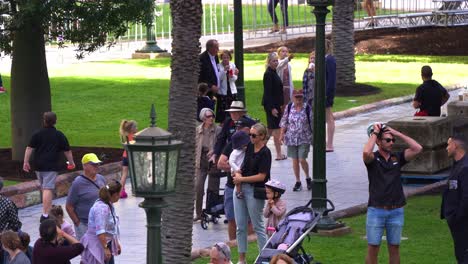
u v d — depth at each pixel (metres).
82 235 24.69
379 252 25.00
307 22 71.62
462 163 21.66
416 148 21.98
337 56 50.00
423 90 33.94
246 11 77.12
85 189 24.72
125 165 31.92
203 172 28.73
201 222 28.31
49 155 29.50
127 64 59.50
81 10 33.72
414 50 62.75
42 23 33.88
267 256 21.41
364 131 41.78
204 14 76.44
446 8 70.88
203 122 28.70
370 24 67.88
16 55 35.81
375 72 55.53
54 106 46.75
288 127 31.84
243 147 24.52
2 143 39.53
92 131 41.28
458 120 33.41
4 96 49.72
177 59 22.77
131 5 34.00
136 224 28.86
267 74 35.97
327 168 35.50
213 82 35.97
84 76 55.06
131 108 46.06
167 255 22.92
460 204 21.52
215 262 20.42
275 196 23.81
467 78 53.41
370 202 22.14
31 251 22.53
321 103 25.80
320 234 26.27
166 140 17.08
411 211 28.84
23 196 31.34
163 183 17.11
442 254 24.67
